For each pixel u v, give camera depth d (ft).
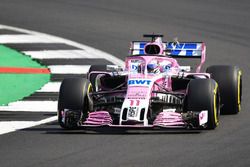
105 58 224.94
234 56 225.35
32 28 267.18
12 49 237.25
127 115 134.51
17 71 210.79
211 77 157.38
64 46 241.14
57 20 278.46
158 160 118.42
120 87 148.87
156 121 136.56
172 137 135.13
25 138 137.28
